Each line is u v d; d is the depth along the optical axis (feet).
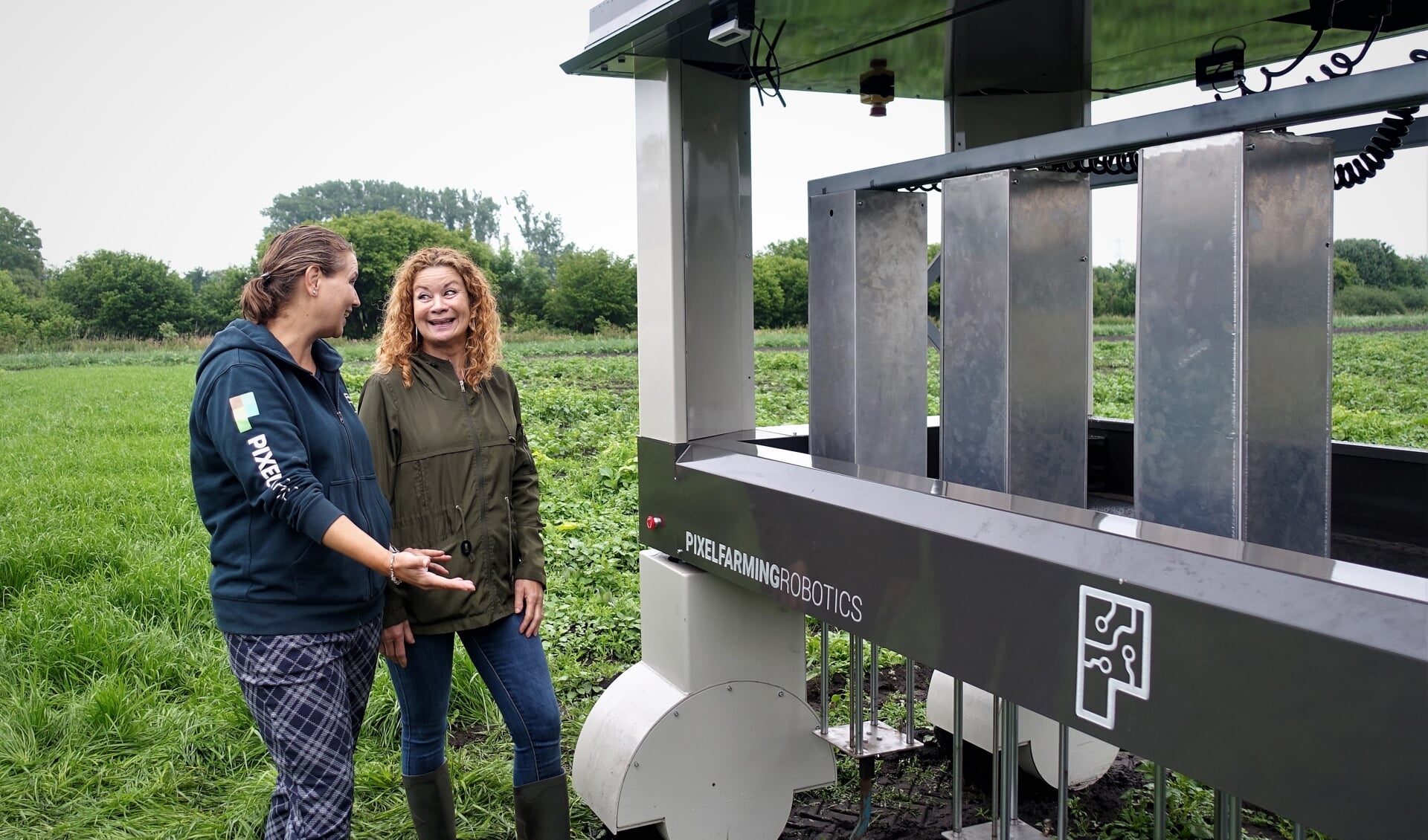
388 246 182.91
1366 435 29.32
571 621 17.99
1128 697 5.49
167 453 41.14
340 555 7.71
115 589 19.35
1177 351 6.12
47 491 31.86
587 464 36.35
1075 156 7.06
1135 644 5.43
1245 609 4.84
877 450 9.52
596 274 181.16
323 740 7.57
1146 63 10.04
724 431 10.14
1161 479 6.26
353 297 8.16
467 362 9.40
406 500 8.91
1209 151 5.84
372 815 11.45
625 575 20.57
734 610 9.80
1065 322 8.07
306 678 7.55
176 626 18.07
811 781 10.32
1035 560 6.05
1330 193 5.98
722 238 9.90
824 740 10.25
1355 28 8.25
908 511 7.14
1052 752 11.12
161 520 26.53
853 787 11.99
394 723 13.46
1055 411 8.08
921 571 6.92
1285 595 4.75
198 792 12.34
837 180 9.50
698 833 9.84
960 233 8.18
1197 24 8.71
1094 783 12.00
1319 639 4.50
